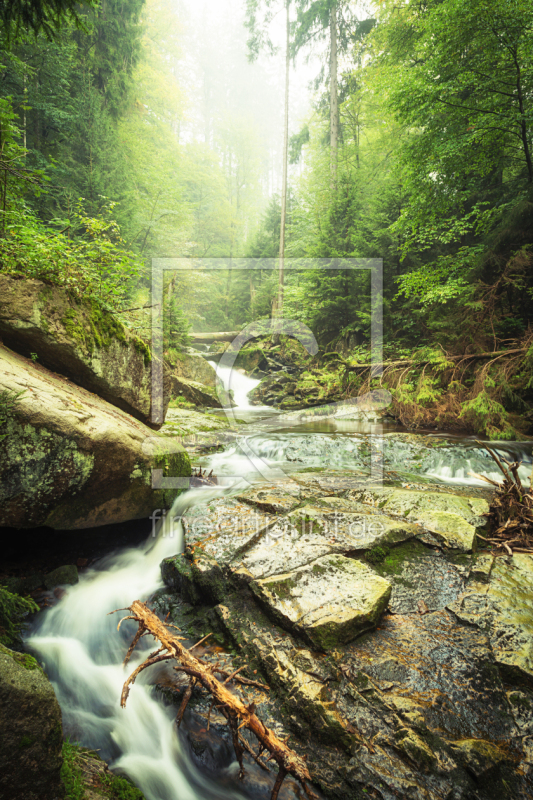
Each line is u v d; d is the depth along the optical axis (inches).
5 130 138.9
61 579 132.6
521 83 345.1
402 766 74.4
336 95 753.6
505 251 381.1
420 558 132.7
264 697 91.1
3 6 116.1
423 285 419.8
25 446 110.3
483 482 228.1
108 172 490.0
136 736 91.8
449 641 99.7
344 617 100.6
